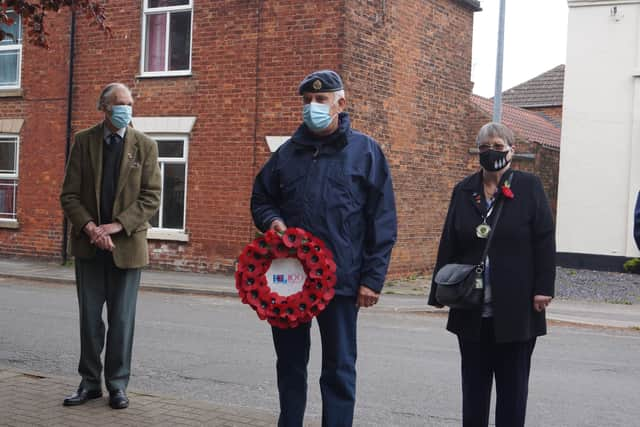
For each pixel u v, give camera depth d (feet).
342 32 47.73
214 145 52.01
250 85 50.75
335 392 13.99
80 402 18.16
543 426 18.78
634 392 22.59
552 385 23.20
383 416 19.25
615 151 61.72
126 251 18.20
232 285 46.70
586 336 34.19
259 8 50.39
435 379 23.48
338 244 13.91
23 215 59.16
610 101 61.87
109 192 18.48
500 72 48.93
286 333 14.38
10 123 59.36
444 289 14.43
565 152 63.10
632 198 61.21
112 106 18.13
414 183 55.21
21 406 17.78
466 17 60.80
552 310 41.81
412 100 54.65
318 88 13.92
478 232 14.48
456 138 59.98
